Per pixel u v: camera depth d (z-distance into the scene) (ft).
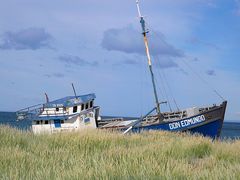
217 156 44.96
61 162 34.91
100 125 123.13
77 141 48.26
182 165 32.42
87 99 113.09
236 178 27.22
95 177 26.05
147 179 25.99
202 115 110.22
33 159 34.17
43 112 110.73
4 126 53.78
